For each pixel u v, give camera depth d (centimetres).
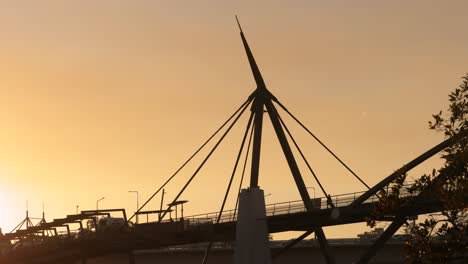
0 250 15962
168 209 13775
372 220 4800
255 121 13925
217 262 17988
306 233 13275
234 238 13475
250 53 14350
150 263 18438
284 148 13700
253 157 13525
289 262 17138
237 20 14788
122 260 18475
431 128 4653
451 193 4519
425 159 12225
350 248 16450
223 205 13512
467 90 4628
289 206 12750
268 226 12838
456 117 4606
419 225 4656
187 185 13962
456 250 4544
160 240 13350
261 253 12306
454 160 4544
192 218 13550
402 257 15875
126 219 14262
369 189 11925
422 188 4709
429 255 4584
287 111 13962
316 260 16912
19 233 15688
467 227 4531
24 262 14375
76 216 14650
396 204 4744
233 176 13688
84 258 14025
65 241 14062
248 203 12450
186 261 18150
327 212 12175
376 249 12256
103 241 13538
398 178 4756
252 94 14162
